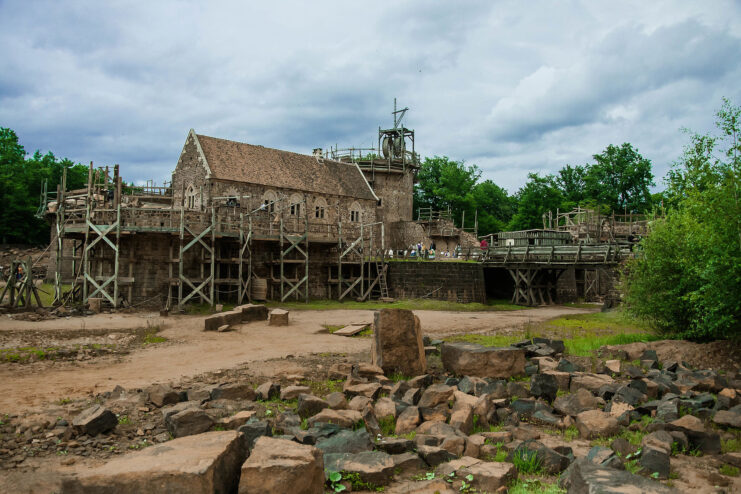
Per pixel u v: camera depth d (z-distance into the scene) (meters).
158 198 40.50
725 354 16.92
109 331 21.81
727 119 17.25
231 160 42.00
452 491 6.57
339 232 39.81
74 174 74.69
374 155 63.19
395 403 10.65
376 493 6.71
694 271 18.61
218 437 6.46
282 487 5.59
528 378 13.95
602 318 30.25
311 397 10.37
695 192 18.38
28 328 21.47
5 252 59.47
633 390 11.24
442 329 25.59
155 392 10.84
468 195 79.56
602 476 5.81
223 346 19.02
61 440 8.55
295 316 29.14
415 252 51.91
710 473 7.60
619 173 76.88
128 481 5.20
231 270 34.38
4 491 6.60
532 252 41.12
